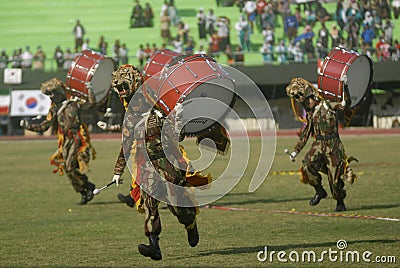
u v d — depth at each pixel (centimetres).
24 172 6881
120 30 14650
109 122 11881
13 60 12369
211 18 13500
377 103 12244
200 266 2791
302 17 14012
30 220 4084
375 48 12588
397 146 8669
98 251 3147
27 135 12188
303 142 4262
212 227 3709
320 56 12631
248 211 4250
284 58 12862
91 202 4853
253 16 13750
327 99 4206
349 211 4128
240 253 3023
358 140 9744
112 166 7188
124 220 4041
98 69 4644
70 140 4688
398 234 3375
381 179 5581
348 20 13050
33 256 3056
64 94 4766
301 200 4653
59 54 12825
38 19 15250
